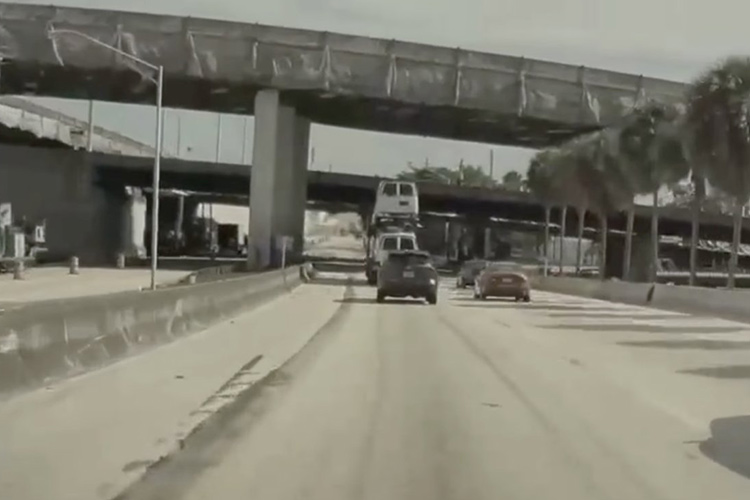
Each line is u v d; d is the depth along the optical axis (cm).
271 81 7275
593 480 1030
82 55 7094
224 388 1681
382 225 6850
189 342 2497
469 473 1052
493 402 1585
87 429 1269
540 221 12681
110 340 1961
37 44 7069
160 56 7144
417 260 4647
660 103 6931
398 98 7406
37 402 1457
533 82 7506
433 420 1398
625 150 6888
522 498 945
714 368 2192
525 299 5422
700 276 10338
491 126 8412
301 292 5584
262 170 7500
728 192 5194
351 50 7319
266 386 1723
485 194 10838
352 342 2606
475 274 6881
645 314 4388
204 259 10931
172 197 13062
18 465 1061
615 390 1777
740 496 968
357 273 9450
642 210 9912
